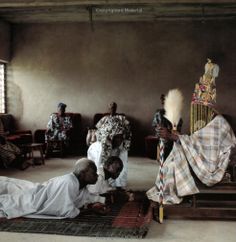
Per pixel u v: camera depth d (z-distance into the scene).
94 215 4.59
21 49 11.23
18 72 11.27
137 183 6.82
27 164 8.32
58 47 11.15
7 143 8.34
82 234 3.96
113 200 5.31
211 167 4.61
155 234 4.08
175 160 4.75
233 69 10.59
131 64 10.94
